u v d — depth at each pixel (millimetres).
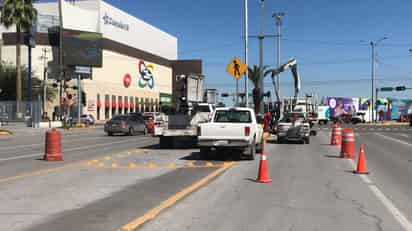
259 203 9508
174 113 23391
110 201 9625
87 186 11461
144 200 9742
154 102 104562
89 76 70000
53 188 11156
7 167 15195
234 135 17453
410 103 104375
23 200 9695
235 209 8930
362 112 89312
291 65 40938
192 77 28297
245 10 31906
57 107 72812
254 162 17125
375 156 20109
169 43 117688
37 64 75812
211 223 7828
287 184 11953
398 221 8055
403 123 82688
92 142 28328
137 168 15078
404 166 16281
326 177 13305
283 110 43938
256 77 69188
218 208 9008
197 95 28953
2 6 51844
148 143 27328
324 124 79000
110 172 14070
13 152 21156
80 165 15836
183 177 13078
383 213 8672
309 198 10086
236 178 12930
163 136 22984
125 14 92438
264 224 7801
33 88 71938
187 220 8016
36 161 17078
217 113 18938
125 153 20516
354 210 8906
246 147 17578
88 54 68375
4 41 77125
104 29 83875
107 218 8133
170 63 118625
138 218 8125
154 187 11352
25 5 51344
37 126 49562
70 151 21562
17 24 50844
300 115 29719
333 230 7449
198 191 10836
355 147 25469
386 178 13234
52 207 9023
